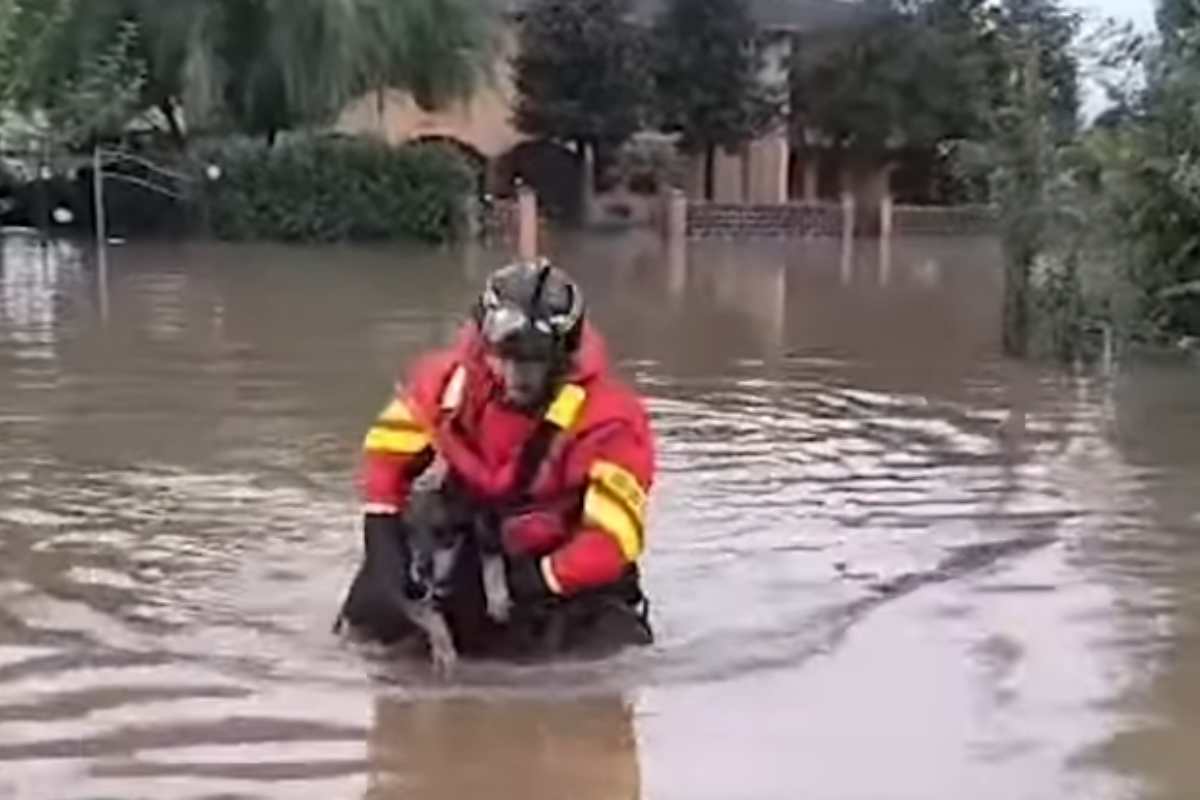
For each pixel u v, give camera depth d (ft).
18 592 23.36
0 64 92.58
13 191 97.30
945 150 75.97
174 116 102.94
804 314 63.98
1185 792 16.90
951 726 18.70
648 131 136.05
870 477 31.45
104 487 29.76
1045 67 53.88
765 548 26.16
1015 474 31.89
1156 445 35.06
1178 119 48.57
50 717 18.74
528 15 133.49
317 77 103.04
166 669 20.36
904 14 136.56
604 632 21.26
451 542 21.21
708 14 134.62
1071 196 49.78
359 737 18.30
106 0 98.27
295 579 24.12
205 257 87.20
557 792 16.90
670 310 64.80
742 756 17.84
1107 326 48.73
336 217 100.89
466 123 133.59
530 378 20.88
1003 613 22.94
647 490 21.57
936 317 63.36
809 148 140.05
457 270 81.71
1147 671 20.57
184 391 40.52
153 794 16.67
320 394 40.32
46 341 49.93
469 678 20.22
